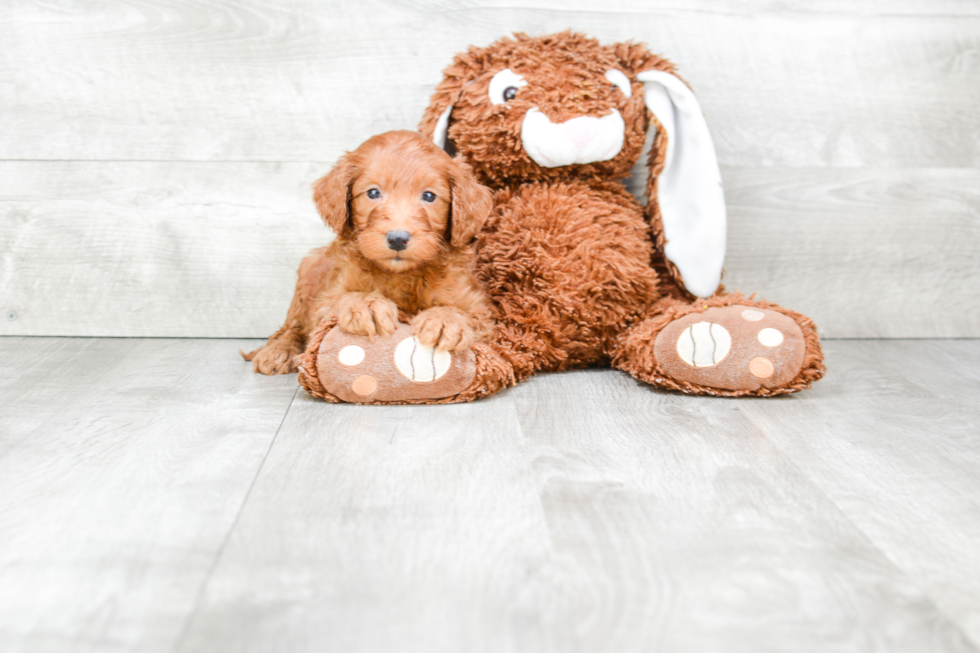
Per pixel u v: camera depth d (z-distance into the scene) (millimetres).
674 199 1980
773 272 2318
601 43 2199
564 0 2178
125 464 1281
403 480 1226
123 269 2229
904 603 906
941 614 886
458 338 1584
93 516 1093
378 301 1612
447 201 1679
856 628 856
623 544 1031
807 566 985
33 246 2205
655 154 1978
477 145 1889
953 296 2344
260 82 2172
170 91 2164
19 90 2143
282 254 2244
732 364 1661
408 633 832
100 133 2170
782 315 1713
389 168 1626
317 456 1323
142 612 864
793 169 2273
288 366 1886
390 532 1054
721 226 1942
